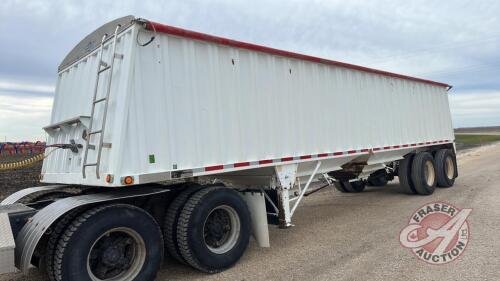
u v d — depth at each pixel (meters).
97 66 5.14
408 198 9.84
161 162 4.57
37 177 12.71
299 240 6.33
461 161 20.62
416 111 10.39
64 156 5.52
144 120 4.45
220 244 5.19
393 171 10.38
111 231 4.14
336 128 7.41
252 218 5.85
